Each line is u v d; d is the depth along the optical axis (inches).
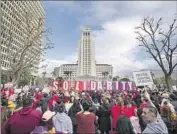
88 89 972.6
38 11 4042.8
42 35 1642.5
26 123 221.3
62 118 287.7
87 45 6466.5
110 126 422.6
